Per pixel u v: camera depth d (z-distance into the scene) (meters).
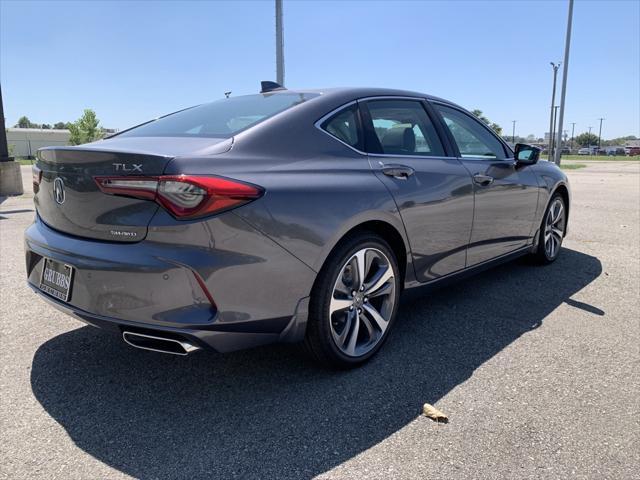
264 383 2.81
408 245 3.18
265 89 3.95
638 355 3.16
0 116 12.74
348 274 2.87
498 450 2.23
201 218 2.23
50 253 2.58
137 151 2.29
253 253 2.36
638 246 6.21
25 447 2.24
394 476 2.07
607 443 2.28
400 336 3.46
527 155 4.37
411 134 3.49
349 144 3.02
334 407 2.57
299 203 2.53
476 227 3.79
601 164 41.56
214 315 2.30
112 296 2.33
